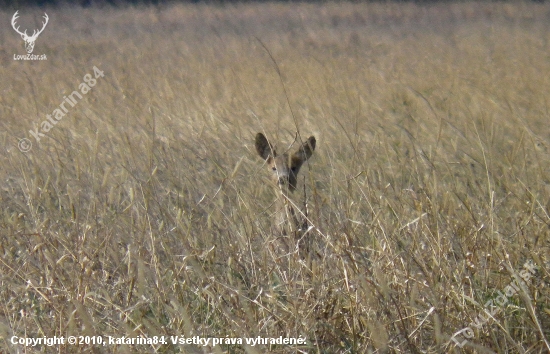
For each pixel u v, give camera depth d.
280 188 22.28
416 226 21.98
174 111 44.19
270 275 21.14
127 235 23.22
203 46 87.69
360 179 26.91
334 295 20.45
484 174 29.41
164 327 19.48
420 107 47.25
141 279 19.77
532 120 42.25
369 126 40.88
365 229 22.69
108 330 20.44
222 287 20.86
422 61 73.38
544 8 120.31
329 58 74.00
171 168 26.97
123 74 62.81
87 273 21.22
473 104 47.50
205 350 18.86
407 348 19.30
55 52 80.12
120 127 40.66
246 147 30.98
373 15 116.81
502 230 23.53
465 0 125.62
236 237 22.80
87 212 24.62
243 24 108.50
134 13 114.31
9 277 21.55
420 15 116.75
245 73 63.16
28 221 25.86
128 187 27.06
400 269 20.70
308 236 21.78
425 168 28.36
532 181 28.19
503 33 99.12
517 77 60.50
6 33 95.12
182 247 22.86
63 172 27.91
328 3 124.19
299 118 43.22
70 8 115.25
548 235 22.91
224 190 24.72
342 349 19.91
